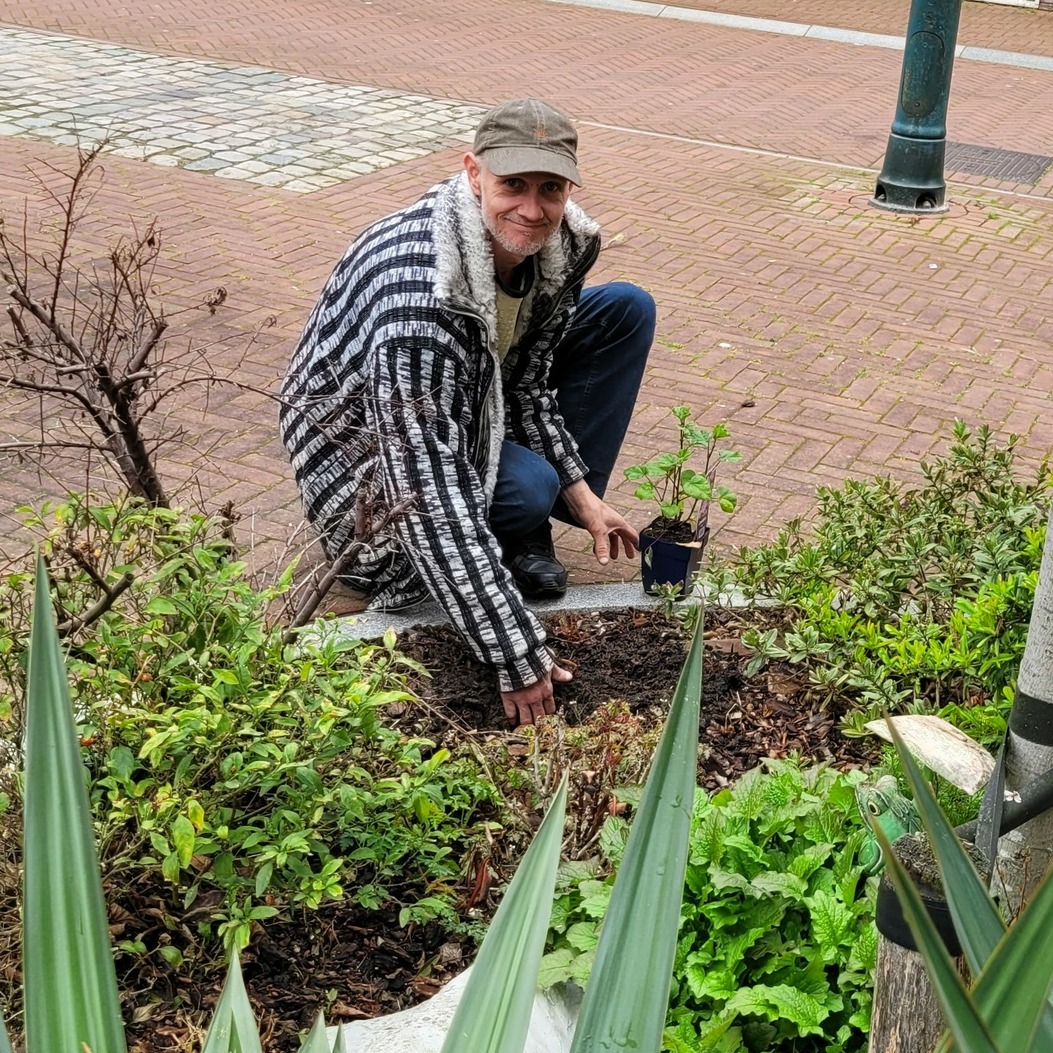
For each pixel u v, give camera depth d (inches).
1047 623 80.5
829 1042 87.7
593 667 139.9
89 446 116.9
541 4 662.5
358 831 101.2
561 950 91.1
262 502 175.8
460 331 127.2
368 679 105.7
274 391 209.8
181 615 100.9
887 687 121.7
